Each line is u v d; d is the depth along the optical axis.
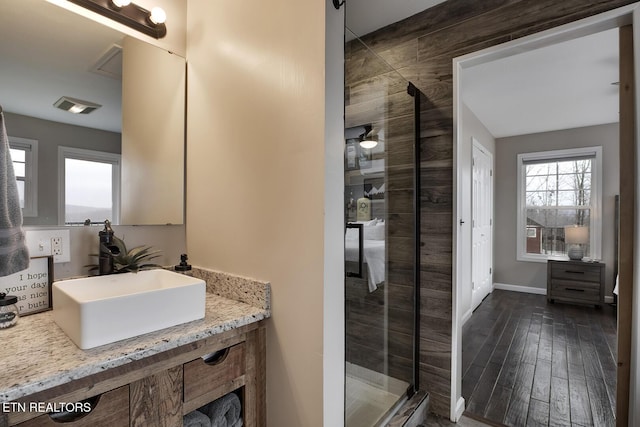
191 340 0.93
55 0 1.18
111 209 1.33
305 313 1.06
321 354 1.02
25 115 1.12
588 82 2.85
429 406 1.84
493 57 1.71
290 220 1.10
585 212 4.29
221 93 1.35
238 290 1.26
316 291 1.03
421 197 1.89
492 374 2.24
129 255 1.29
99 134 1.29
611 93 3.11
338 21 1.08
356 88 1.46
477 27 1.71
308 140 1.04
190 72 1.52
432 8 1.86
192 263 1.52
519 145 4.71
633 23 1.33
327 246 1.02
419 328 1.88
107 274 1.22
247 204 1.25
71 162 1.22
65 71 1.21
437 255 1.84
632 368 1.35
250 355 1.14
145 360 0.86
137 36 1.40
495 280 4.89
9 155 0.90
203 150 1.45
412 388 1.86
